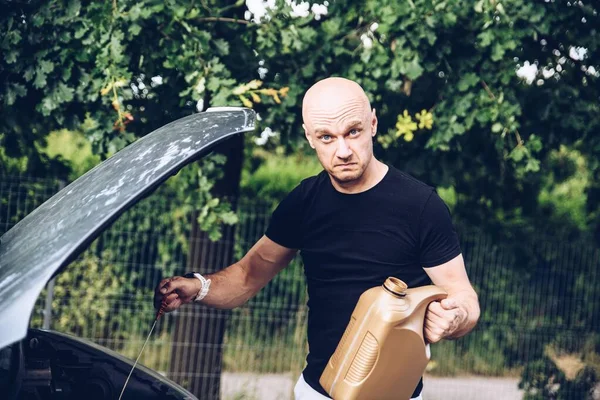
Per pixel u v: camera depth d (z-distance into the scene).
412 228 2.93
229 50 5.30
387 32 5.20
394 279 2.68
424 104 5.75
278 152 8.34
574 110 5.72
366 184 2.96
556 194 9.47
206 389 6.65
